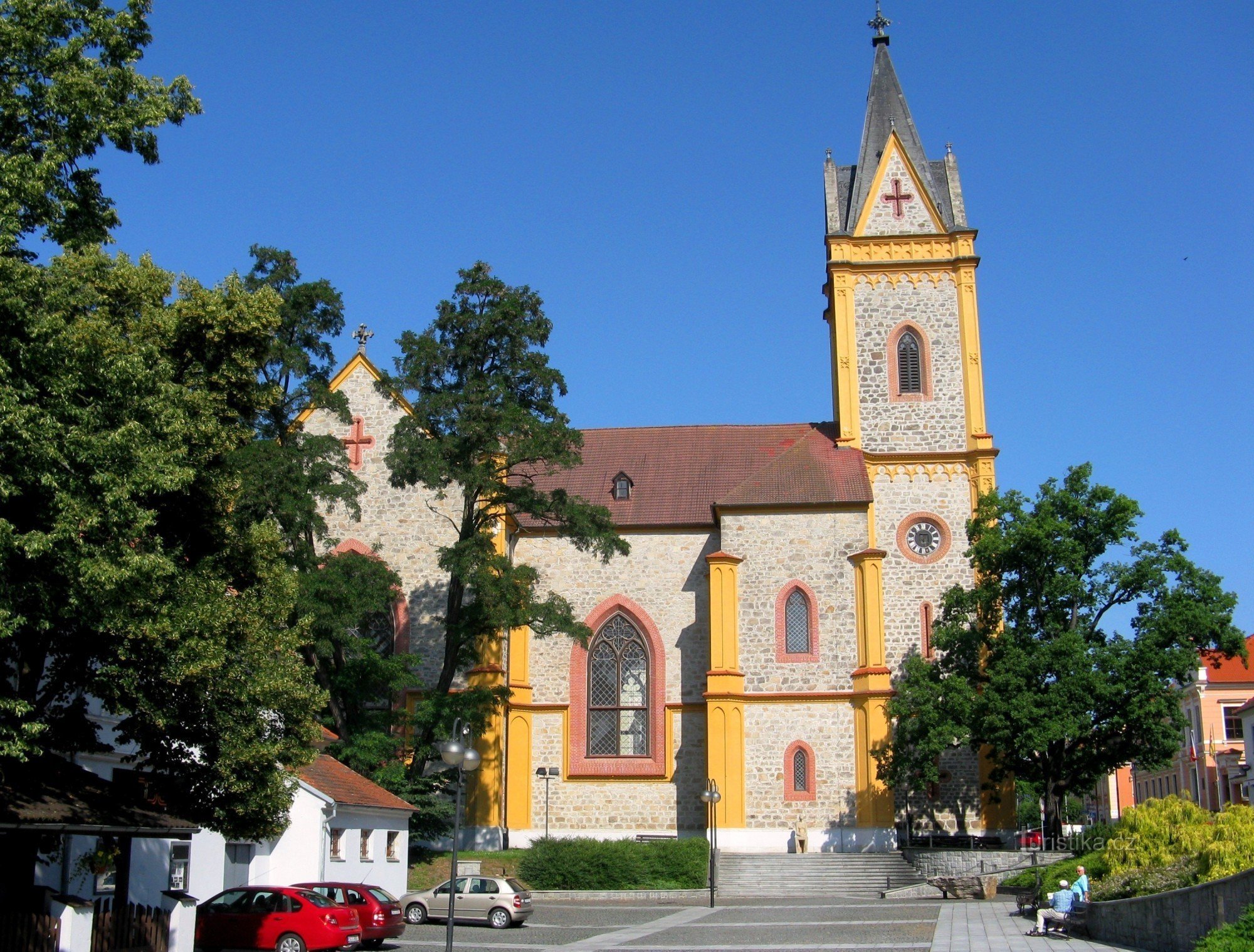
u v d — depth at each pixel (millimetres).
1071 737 41750
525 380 44156
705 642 52094
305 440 41312
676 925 33938
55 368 18188
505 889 34781
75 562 17828
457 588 45312
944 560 52031
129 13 22234
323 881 34219
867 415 54438
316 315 42219
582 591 53344
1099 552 44938
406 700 48250
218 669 21312
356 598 40688
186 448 20797
